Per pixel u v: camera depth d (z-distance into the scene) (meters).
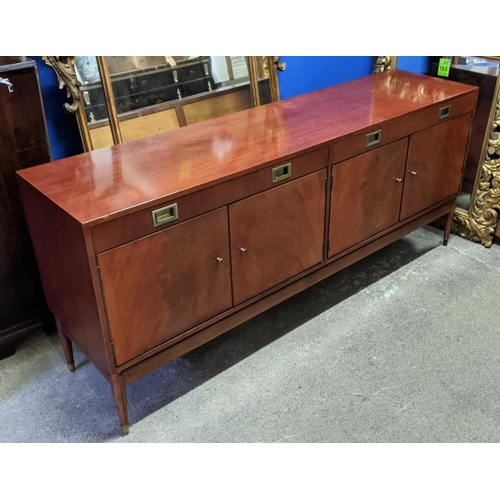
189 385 1.84
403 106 2.05
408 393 1.79
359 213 2.02
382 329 2.06
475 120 2.44
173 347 1.66
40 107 1.73
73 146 1.97
